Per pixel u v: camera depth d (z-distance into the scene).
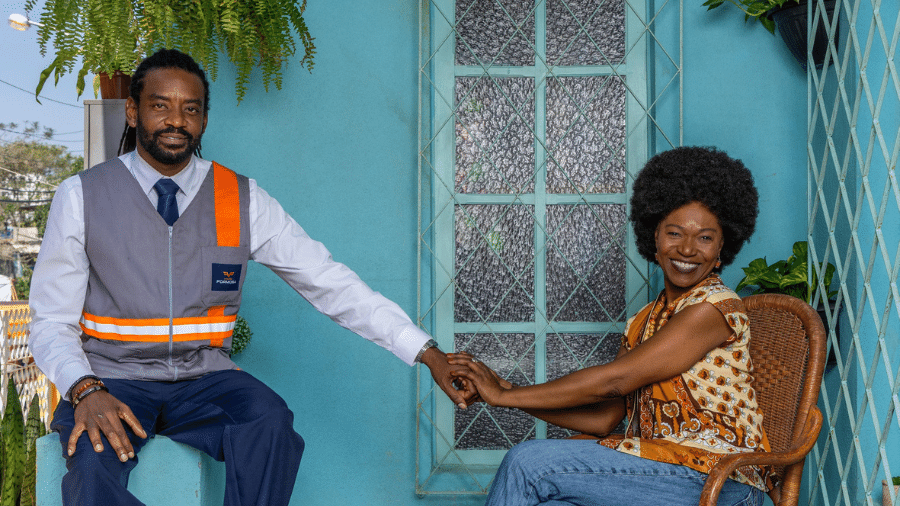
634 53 2.61
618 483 1.46
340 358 2.56
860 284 2.25
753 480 1.52
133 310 1.68
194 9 2.10
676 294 1.69
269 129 2.55
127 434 1.52
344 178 2.56
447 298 2.60
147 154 1.73
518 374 2.61
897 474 2.23
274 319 2.55
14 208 14.55
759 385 1.67
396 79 2.57
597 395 1.58
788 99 2.51
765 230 2.50
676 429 1.54
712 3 2.48
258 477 1.59
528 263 2.61
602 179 2.61
